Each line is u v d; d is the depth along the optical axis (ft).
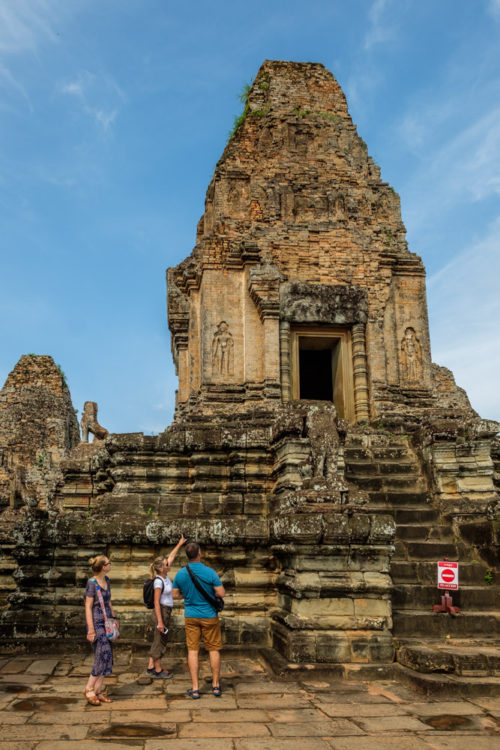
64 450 124.36
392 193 67.92
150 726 20.52
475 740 19.29
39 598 34.83
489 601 33.19
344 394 60.39
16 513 50.08
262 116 68.03
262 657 30.22
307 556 29.45
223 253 61.67
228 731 20.04
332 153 66.54
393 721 21.09
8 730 20.01
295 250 61.93
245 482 39.55
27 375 127.65
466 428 42.83
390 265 63.93
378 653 27.89
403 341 63.36
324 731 20.06
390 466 45.32
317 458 33.32
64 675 27.68
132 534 34.40
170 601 28.40
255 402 57.67
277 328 58.95
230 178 64.69
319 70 70.59
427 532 38.81
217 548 34.27
